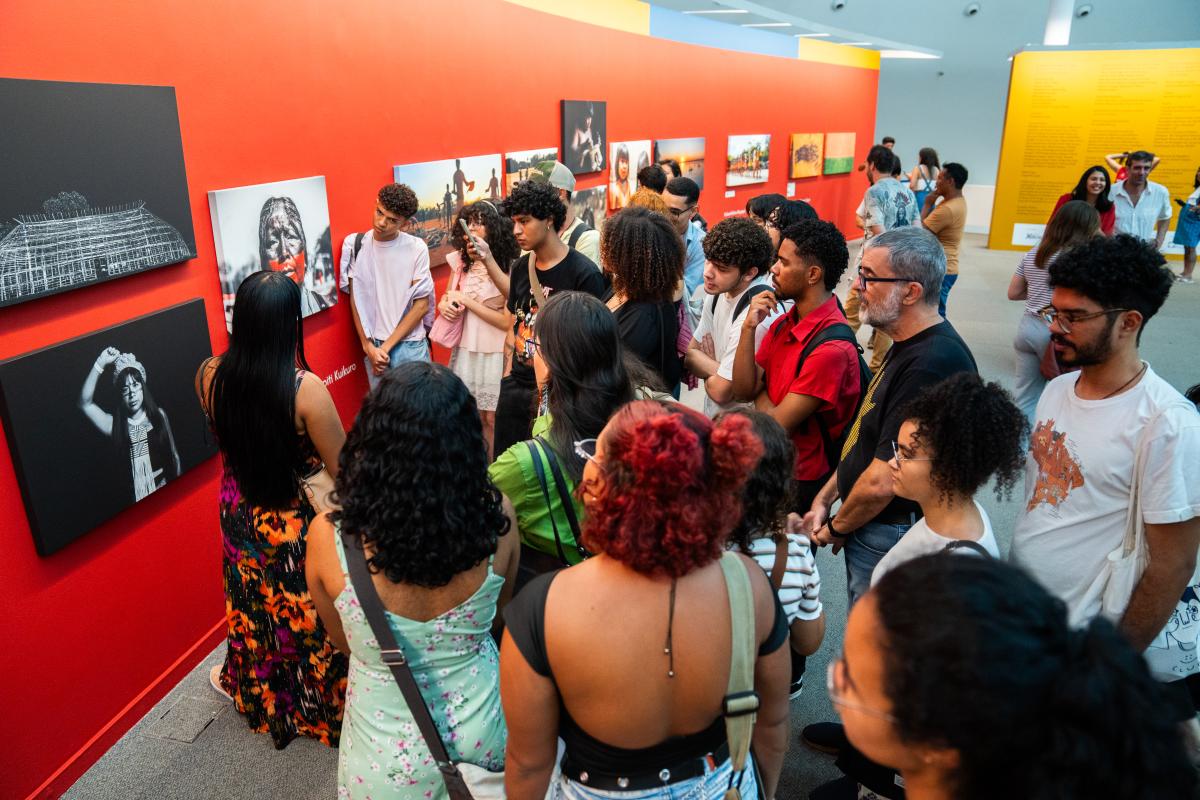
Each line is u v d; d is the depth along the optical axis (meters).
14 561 2.34
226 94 3.19
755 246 3.11
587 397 1.95
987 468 1.76
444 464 1.58
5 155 2.16
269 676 2.69
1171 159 12.01
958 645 0.75
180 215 2.88
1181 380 6.80
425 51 4.73
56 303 2.41
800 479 2.78
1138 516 1.80
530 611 1.26
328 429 2.36
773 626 1.36
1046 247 4.73
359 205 4.24
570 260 3.37
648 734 1.25
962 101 18.39
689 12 9.26
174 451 2.90
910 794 0.88
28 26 2.27
